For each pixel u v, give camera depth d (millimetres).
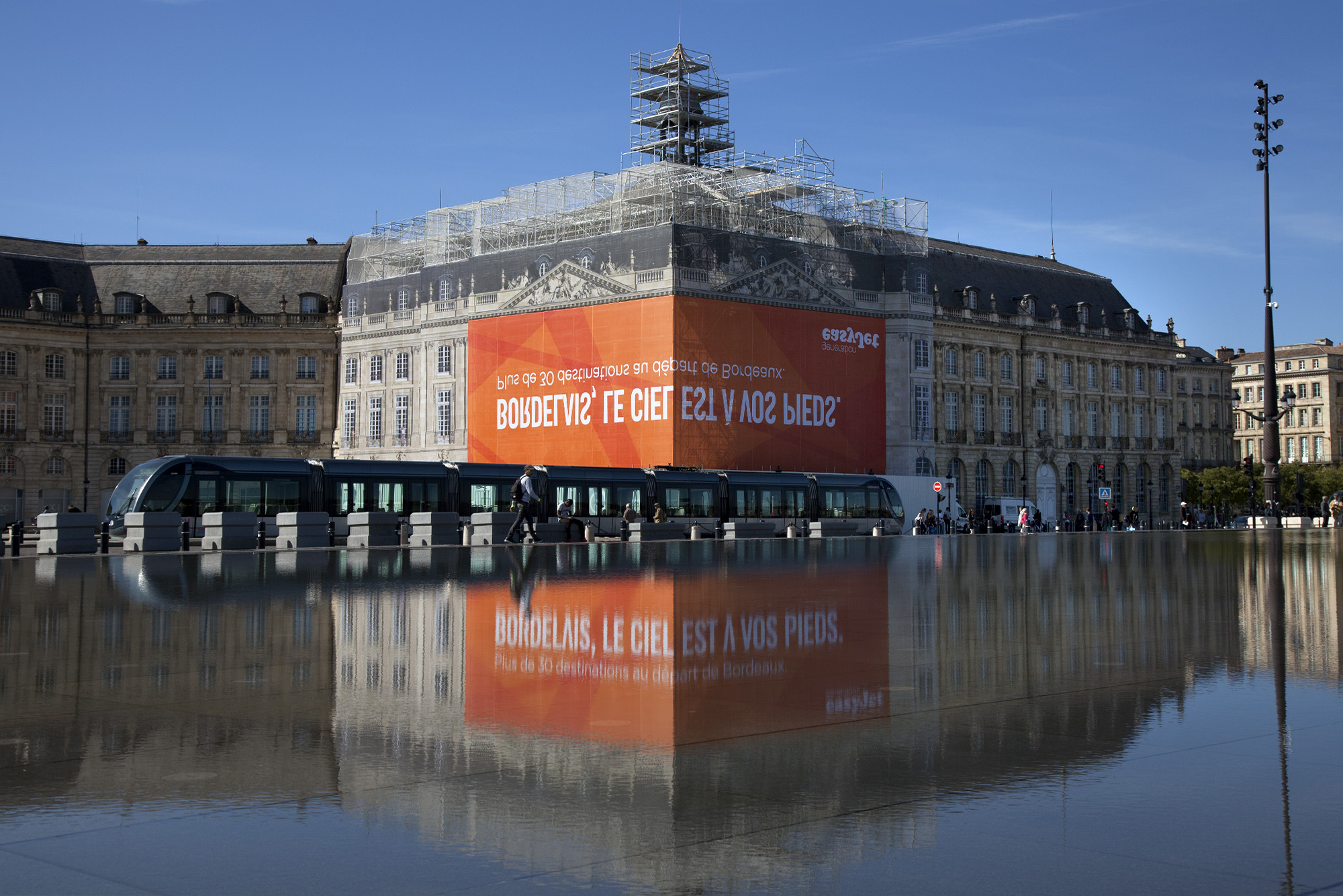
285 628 14461
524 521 44750
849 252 79438
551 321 76062
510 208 83438
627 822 6375
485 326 79812
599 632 14102
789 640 13500
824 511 66250
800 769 7500
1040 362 104062
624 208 76250
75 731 8523
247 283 101812
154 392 99500
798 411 75312
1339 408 161250
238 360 99188
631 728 8664
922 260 82500
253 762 7629
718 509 61812
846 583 22406
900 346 81375
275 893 5324
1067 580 23453
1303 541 47781
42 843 5984
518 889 5395
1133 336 111562
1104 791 7012
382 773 7344
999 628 14797
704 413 70875
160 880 5469
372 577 23797
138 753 7848
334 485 49906
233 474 47938
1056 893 5359
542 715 9102
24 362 96562
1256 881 5496
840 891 5375
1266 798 6852
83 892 5309
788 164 81250
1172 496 115062
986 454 98562
